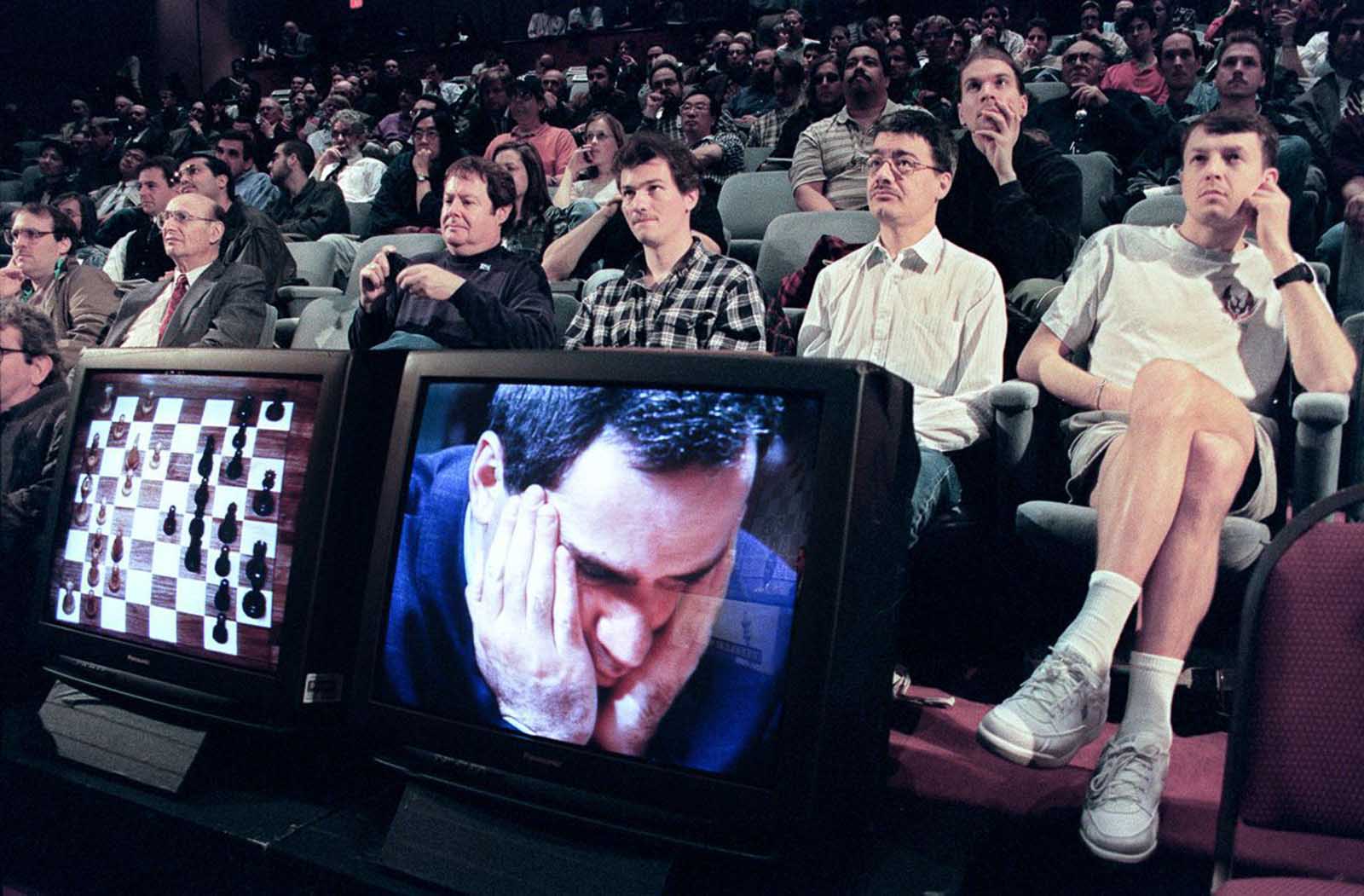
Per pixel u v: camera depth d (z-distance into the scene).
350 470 1.39
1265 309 1.80
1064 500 1.93
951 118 3.79
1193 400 1.48
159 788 1.44
